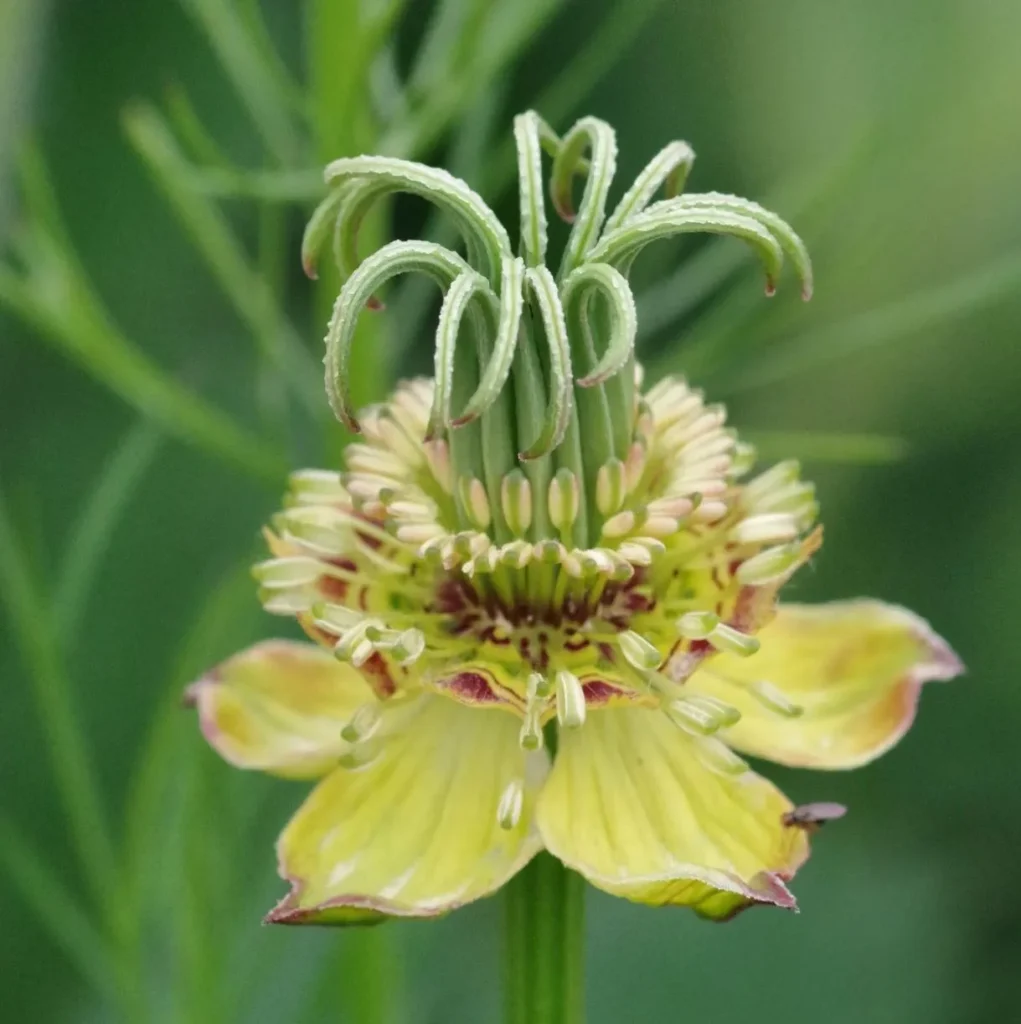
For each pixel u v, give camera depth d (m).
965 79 0.25
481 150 0.25
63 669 0.24
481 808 0.20
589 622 0.20
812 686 0.21
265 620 0.26
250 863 0.26
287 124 0.25
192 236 0.25
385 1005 0.24
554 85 0.26
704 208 0.20
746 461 0.21
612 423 0.20
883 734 0.20
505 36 0.24
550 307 0.19
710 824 0.20
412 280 0.25
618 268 0.20
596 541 0.20
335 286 0.24
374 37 0.23
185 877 0.23
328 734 0.21
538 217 0.20
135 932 0.23
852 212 0.26
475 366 0.20
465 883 0.20
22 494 0.25
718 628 0.20
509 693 0.20
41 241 0.24
